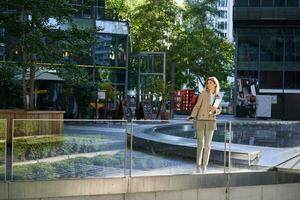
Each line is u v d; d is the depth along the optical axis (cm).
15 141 1011
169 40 5159
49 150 1038
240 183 1180
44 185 1021
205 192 1149
